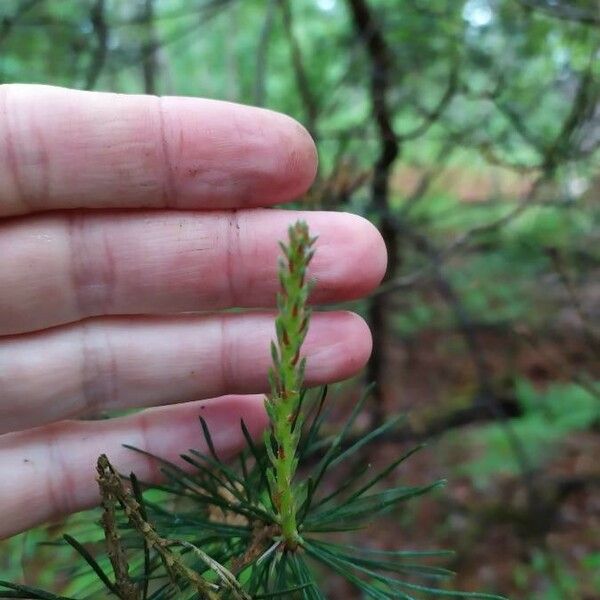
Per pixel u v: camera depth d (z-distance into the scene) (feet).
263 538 0.24
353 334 0.31
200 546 0.25
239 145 0.30
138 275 0.32
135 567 0.27
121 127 0.29
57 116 0.29
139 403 0.34
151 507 0.26
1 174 0.29
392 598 0.24
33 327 0.32
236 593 0.20
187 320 0.33
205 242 0.31
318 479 0.25
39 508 0.33
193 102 0.30
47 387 0.33
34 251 0.31
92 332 0.33
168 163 0.30
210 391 0.34
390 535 0.87
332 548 0.24
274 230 0.31
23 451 0.33
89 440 0.33
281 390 0.20
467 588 0.78
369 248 0.30
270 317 0.33
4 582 0.21
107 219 0.31
